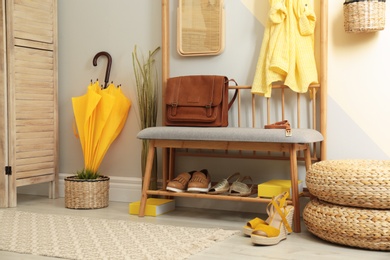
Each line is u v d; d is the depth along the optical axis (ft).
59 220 9.38
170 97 10.18
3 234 8.27
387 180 7.27
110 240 7.86
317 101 9.90
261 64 9.93
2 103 10.80
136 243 7.67
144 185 9.82
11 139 10.84
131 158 11.66
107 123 11.28
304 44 9.59
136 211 10.11
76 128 12.07
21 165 11.11
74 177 11.13
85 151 11.28
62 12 12.30
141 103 11.01
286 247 7.61
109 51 11.84
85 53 12.09
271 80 9.70
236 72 10.57
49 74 11.83
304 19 9.46
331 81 9.78
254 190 9.50
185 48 10.84
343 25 9.66
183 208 10.82
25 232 8.40
